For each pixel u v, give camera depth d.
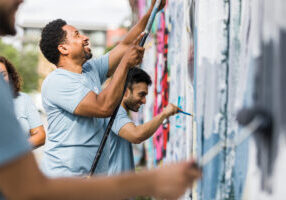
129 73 2.29
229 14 1.87
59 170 2.37
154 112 4.34
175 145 3.07
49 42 2.45
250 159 1.48
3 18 1.17
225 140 1.91
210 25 2.06
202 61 2.17
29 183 1.06
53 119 2.39
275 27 1.28
